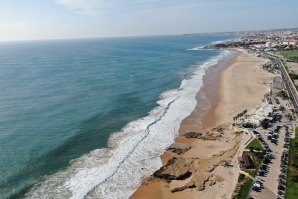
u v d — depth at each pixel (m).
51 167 57.81
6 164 58.50
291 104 89.69
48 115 85.00
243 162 55.09
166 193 50.34
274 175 51.19
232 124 75.81
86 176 54.97
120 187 52.03
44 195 49.38
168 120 82.12
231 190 48.34
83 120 81.00
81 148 65.50
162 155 62.88
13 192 50.00
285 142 63.38
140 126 77.50
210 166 56.91
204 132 74.06
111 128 76.12
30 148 65.06
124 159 60.94
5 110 89.50
